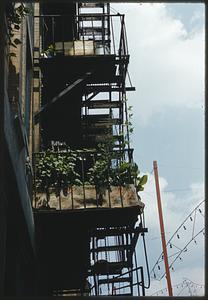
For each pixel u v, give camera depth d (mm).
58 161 10609
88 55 12508
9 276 8211
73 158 10750
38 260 10688
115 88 13242
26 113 10664
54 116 13734
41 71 12648
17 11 8281
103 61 12484
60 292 13461
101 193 10484
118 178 10633
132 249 11414
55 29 14664
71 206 10375
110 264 11727
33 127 11375
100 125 13906
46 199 10367
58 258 12375
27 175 9352
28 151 9914
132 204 10438
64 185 10500
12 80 8625
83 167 10820
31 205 9867
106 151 10828
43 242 11461
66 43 12766
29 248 9656
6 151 6746
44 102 13289
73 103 13648
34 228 10109
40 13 13312
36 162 10633
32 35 11867
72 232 11336
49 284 12273
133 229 11227
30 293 10250
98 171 10609
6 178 7355
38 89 12242
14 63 8898
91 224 11062
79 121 13891
